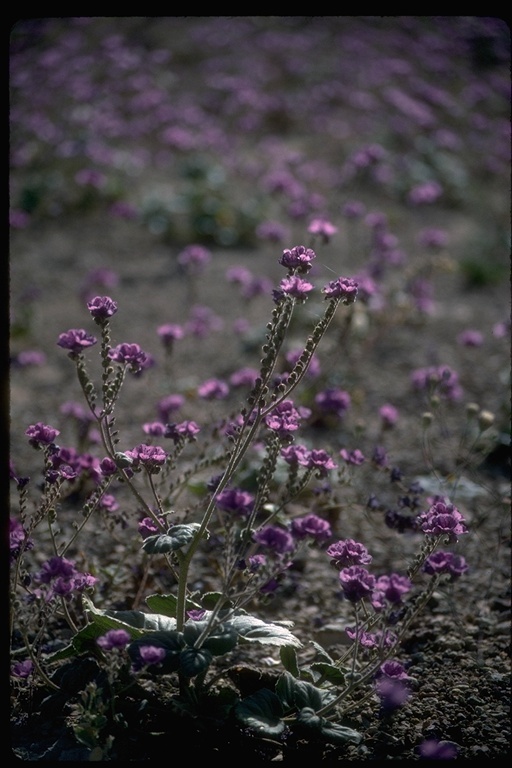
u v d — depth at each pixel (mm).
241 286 11781
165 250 13367
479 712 4070
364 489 6582
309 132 19094
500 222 14375
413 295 10328
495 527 6109
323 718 3633
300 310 9609
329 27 24984
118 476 3791
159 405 6184
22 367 9008
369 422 7895
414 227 14625
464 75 22125
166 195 15141
